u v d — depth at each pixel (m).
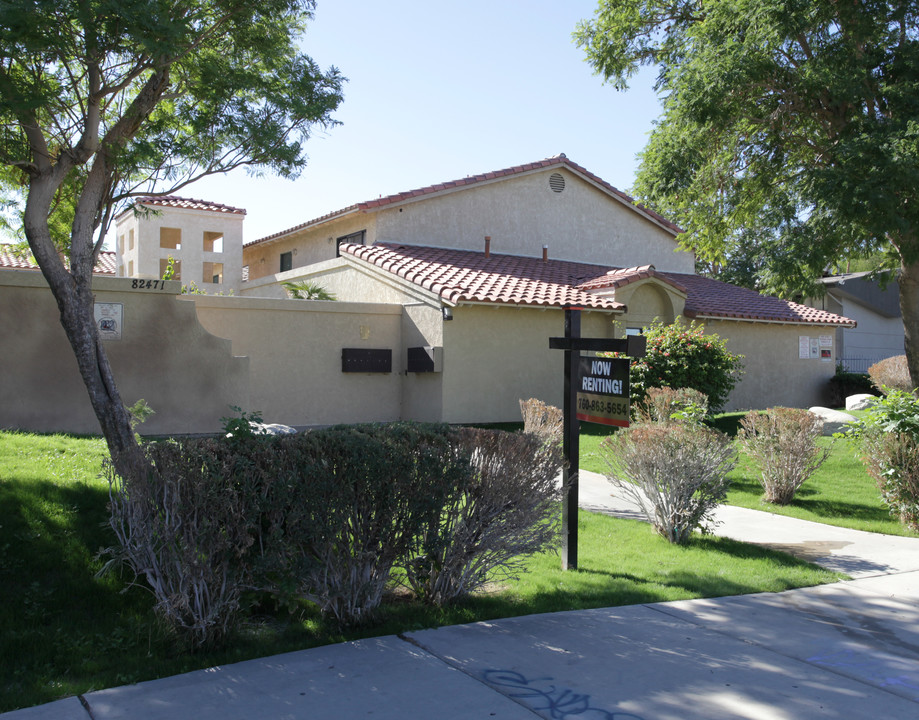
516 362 18.52
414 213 21.83
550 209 24.28
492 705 4.26
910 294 15.62
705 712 4.24
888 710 4.33
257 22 9.16
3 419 12.95
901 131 12.94
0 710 4.07
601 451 12.97
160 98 8.55
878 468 9.65
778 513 10.05
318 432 5.34
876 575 7.28
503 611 5.89
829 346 25.20
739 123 15.99
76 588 5.60
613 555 7.78
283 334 17.22
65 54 7.56
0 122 7.52
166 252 28.14
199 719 4.03
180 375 14.48
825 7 13.96
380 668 4.74
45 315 13.36
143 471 4.85
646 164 17.17
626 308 19.83
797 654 5.19
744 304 24.05
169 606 4.91
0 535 6.04
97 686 4.39
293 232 24.91
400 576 6.27
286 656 4.90
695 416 11.55
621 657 5.03
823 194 13.57
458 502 5.80
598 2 17.42
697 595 6.52
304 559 5.05
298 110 9.08
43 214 7.31
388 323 18.62
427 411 17.86
